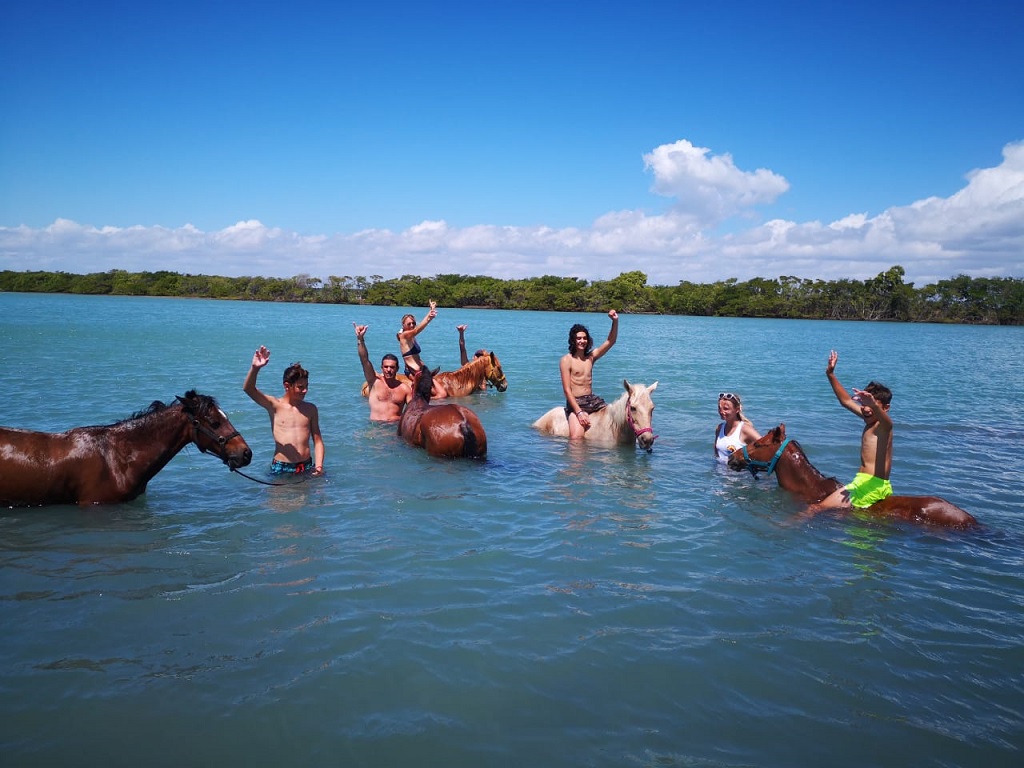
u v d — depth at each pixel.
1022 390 19.56
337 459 8.57
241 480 7.50
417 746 3.14
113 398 12.27
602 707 3.50
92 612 4.30
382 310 102.94
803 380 20.36
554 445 10.01
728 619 4.53
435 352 29.09
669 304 125.69
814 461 9.27
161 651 3.87
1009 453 10.29
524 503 7.02
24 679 3.55
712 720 3.42
